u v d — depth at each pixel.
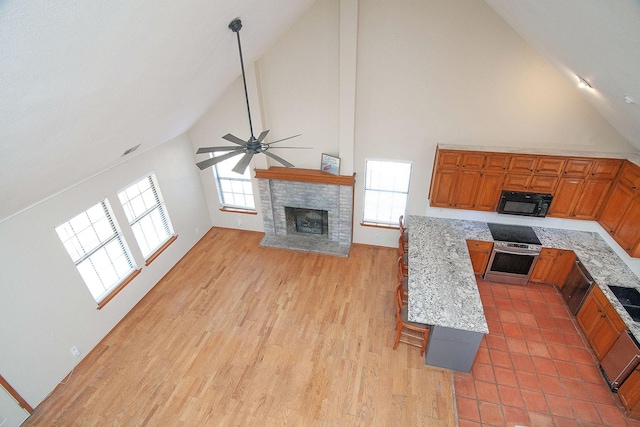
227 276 6.19
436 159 5.35
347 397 4.15
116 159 4.78
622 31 2.09
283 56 5.37
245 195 7.11
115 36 2.26
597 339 4.39
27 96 2.11
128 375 4.49
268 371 4.48
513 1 3.28
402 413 3.96
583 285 4.74
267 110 5.92
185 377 4.44
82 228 4.73
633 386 3.72
